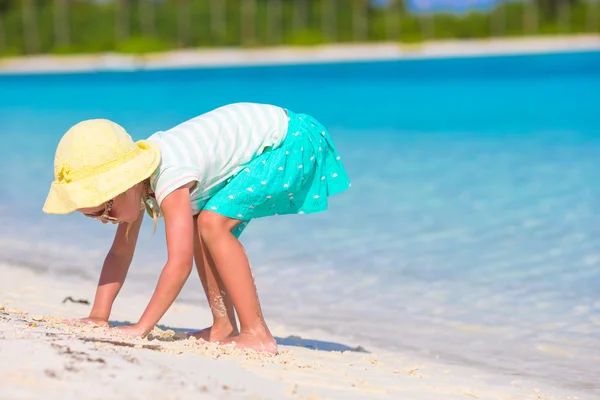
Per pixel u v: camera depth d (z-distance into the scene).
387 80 27.83
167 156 3.55
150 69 32.03
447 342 4.61
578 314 5.08
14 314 3.80
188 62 36.66
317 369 3.50
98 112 20.33
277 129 3.82
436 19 42.00
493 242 6.88
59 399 2.30
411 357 4.29
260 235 7.27
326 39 41.34
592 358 4.35
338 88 25.95
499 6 41.75
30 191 9.51
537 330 4.81
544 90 23.03
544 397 3.64
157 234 7.24
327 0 41.94
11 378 2.41
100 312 3.86
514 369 4.15
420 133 14.99
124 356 2.79
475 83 26.05
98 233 7.45
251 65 30.52
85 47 40.44
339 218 7.93
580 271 5.98
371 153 12.39
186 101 23.02
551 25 41.62
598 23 41.25
